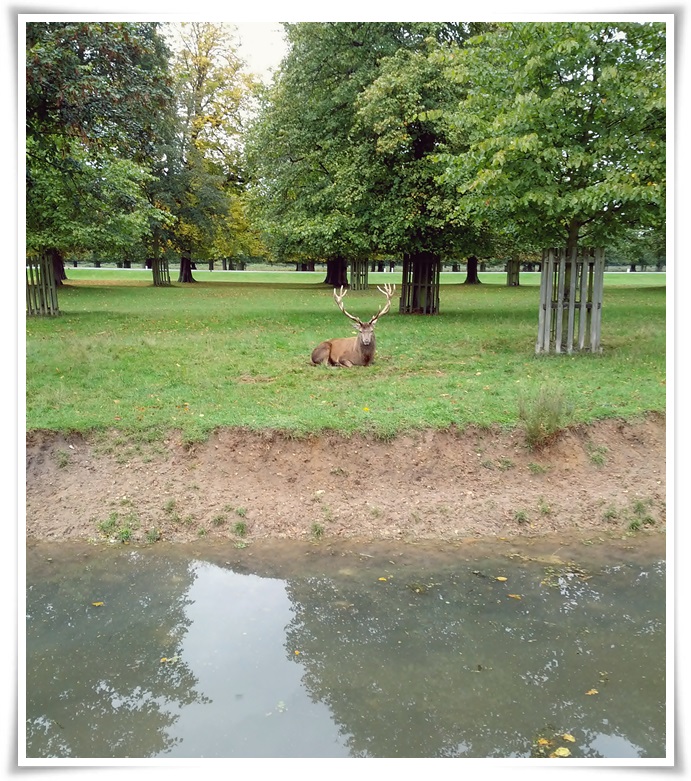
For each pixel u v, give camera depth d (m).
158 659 5.03
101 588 6.16
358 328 11.73
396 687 4.65
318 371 11.25
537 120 11.37
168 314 20.64
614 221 12.23
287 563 6.61
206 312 21.36
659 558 6.70
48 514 7.38
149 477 7.80
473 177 12.97
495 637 5.27
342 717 4.35
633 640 5.23
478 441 8.28
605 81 10.95
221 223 39.41
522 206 11.95
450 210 16.72
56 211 18.64
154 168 35.25
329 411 8.70
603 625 5.45
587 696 4.55
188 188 37.97
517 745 4.09
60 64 11.98
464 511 7.45
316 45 18.58
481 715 4.36
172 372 10.95
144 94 13.49
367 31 18.05
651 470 8.09
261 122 20.69
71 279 46.62
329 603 5.82
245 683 4.72
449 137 15.71
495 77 12.28
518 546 6.96
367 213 17.39
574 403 8.88
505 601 5.84
